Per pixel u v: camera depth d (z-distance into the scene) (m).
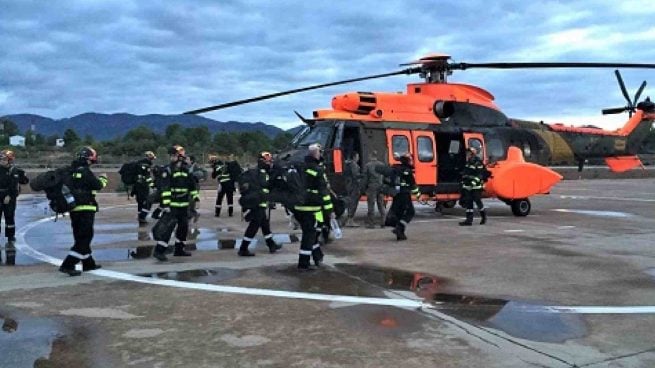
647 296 6.54
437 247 10.06
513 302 6.23
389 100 14.18
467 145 15.10
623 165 19.53
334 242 10.64
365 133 13.59
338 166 13.03
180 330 5.14
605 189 30.55
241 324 5.33
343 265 8.35
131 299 6.25
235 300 6.23
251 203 9.09
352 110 13.84
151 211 16.33
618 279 7.42
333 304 6.08
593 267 8.22
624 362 4.39
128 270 7.93
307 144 13.29
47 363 4.30
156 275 7.59
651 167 58.38
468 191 13.39
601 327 5.32
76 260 7.62
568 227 13.01
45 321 5.40
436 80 15.32
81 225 7.63
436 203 16.62
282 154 13.27
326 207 8.10
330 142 13.12
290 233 12.11
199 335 5.00
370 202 12.80
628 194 26.17
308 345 4.74
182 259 8.84
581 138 18.00
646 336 5.05
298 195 7.95
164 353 4.54
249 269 8.03
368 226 12.84
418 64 14.99
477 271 7.93
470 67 13.98
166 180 8.80
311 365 4.29
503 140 15.78
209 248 9.98
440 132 14.72
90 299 6.25
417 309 5.90
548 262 8.60
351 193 12.99
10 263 8.44
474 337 4.98
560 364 4.32
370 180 12.77
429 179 14.47
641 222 14.06
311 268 8.12
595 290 6.81
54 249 9.81
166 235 8.66
